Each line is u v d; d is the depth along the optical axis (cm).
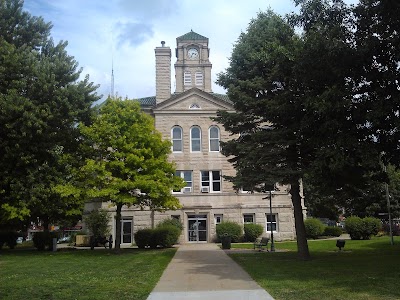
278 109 1673
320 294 1020
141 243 2902
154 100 4194
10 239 3262
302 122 1499
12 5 2769
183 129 3791
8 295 1068
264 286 1162
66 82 2672
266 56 1884
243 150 1886
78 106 2642
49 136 2489
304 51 1393
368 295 987
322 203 5706
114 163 2395
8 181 2483
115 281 1309
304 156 1856
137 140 2498
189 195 3691
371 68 1362
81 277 1410
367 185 1817
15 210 2430
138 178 2394
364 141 1366
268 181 1786
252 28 2183
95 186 2434
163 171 2558
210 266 1669
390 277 1245
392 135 1343
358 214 4744
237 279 1304
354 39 1378
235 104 1988
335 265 1597
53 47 2842
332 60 1330
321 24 1402
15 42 2723
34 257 2250
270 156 1795
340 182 1700
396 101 1252
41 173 2502
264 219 3712
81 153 2627
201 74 4506
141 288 1167
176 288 1159
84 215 3716
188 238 3619
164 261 1891
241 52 2134
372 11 1309
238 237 3522
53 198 2594
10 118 2352
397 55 1295
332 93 1277
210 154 3766
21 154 2411
